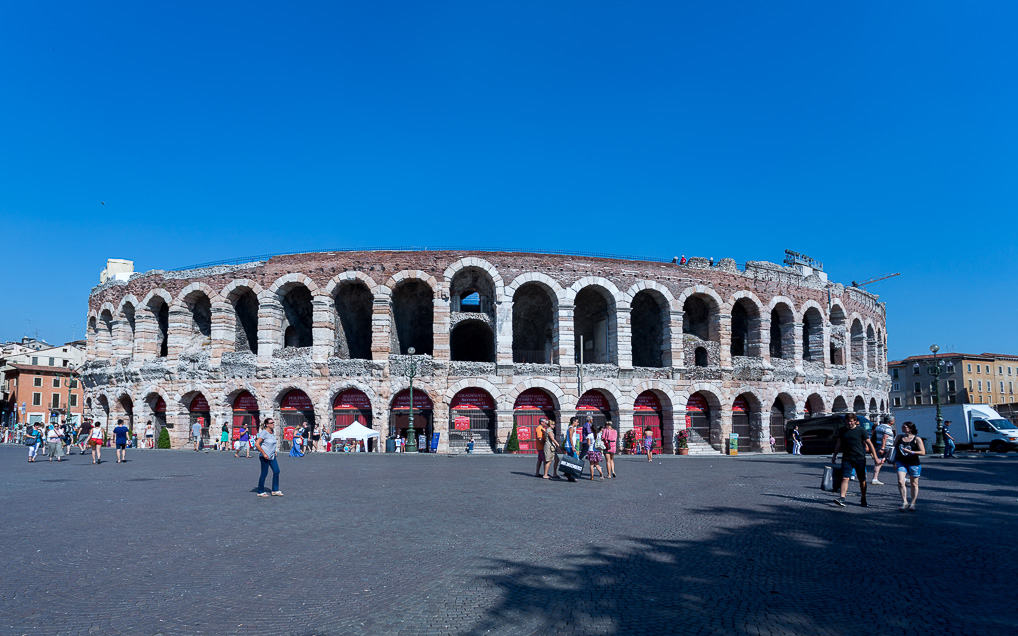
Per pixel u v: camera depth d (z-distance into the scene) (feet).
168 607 29.22
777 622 27.48
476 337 188.44
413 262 155.74
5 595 30.94
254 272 160.35
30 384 304.91
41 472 92.22
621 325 161.17
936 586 32.81
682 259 181.16
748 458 134.51
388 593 31.45
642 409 164.45
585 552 40.24
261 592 31.48
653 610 29.04
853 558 38.83
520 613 28.60
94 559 37.93
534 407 157.79
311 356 154.10
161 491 68.74
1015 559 38.63
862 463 59.67
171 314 166.81
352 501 61.41
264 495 65.16
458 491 69.62
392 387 151.33
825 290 189.57
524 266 157.99
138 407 168.04
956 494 68.64
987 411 169.37
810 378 181.37
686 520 51.70
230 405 159.74
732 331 188.55
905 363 405.18
